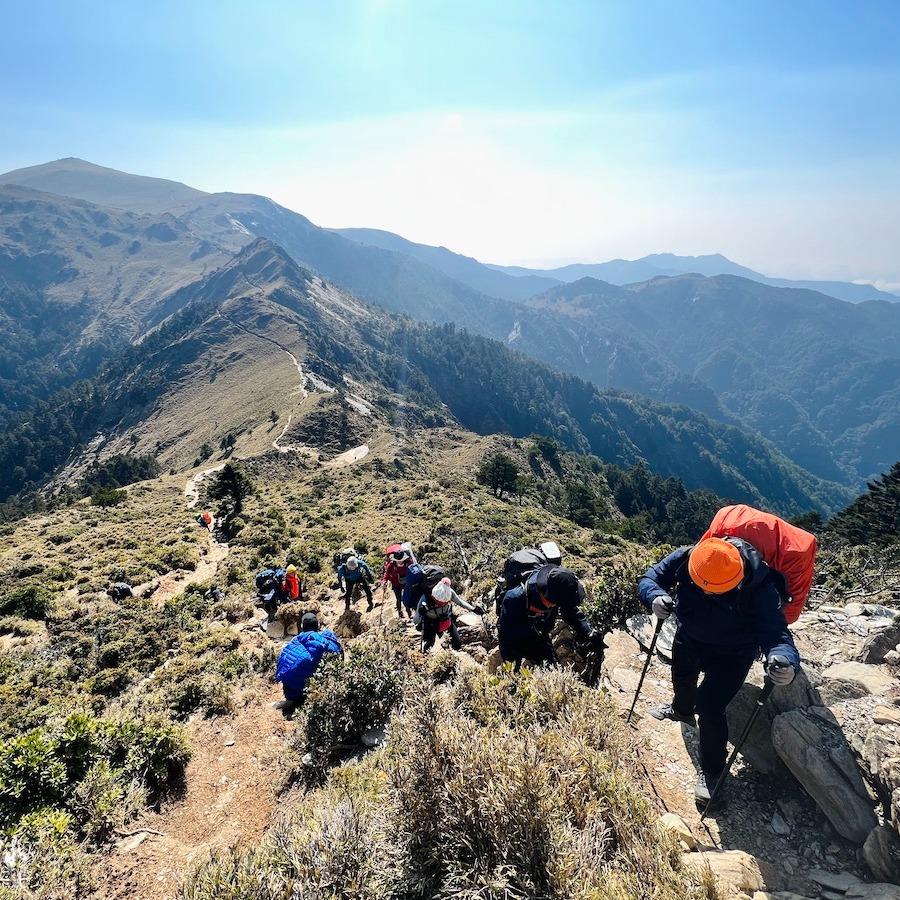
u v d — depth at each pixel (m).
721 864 2.98
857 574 13.32
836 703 3.88
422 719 3.49
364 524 45.94
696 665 4.03
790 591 3.65
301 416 118.06
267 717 7.25
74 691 13.44
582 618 4.54
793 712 3.82
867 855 2.97
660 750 4.23
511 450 128.12
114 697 12.78
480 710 4.12
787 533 3.66
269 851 3.38
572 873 2.63
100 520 45.12
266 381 167.50
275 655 9.58
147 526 41.25
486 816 2.89
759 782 3.81
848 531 51.97
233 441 125.44
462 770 3.06
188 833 5.11
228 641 12.67
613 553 45.38
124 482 117.94
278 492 64.44
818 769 3.43
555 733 3.49
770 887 2.98
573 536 53.72
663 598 3.89
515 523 53.97
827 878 3.00
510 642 4.91
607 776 3.24
